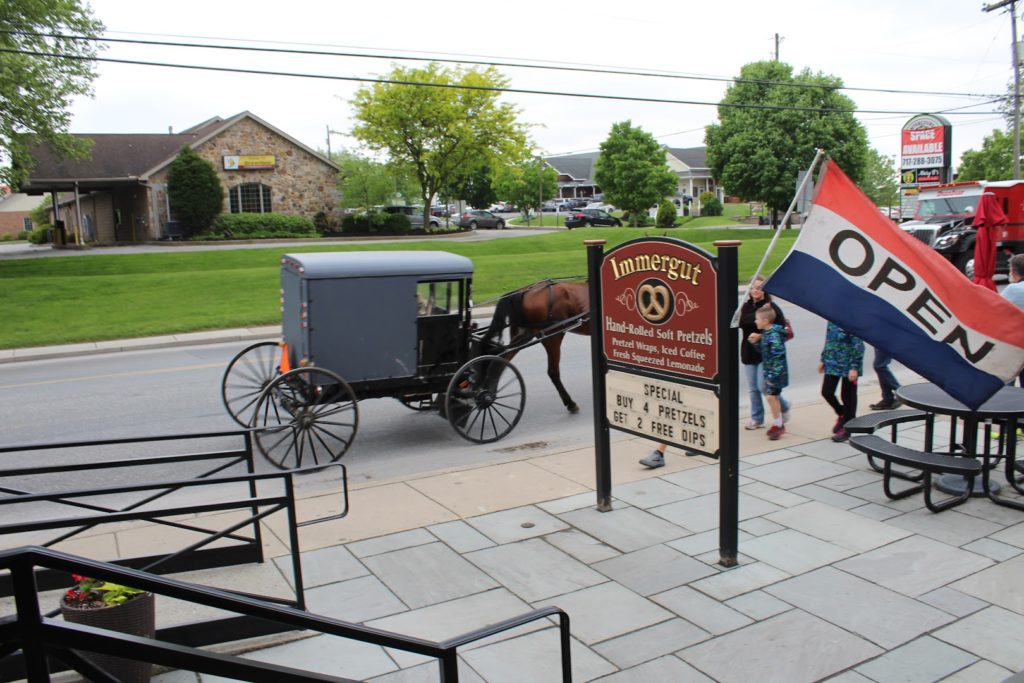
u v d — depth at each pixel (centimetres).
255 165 4178
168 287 2383
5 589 514
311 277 862
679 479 784
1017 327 621
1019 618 506
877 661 459
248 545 589
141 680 412
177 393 1241
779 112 4900
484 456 910
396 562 600
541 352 1586
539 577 574
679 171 8562
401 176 4819
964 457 717
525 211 6700
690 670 452
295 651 475
